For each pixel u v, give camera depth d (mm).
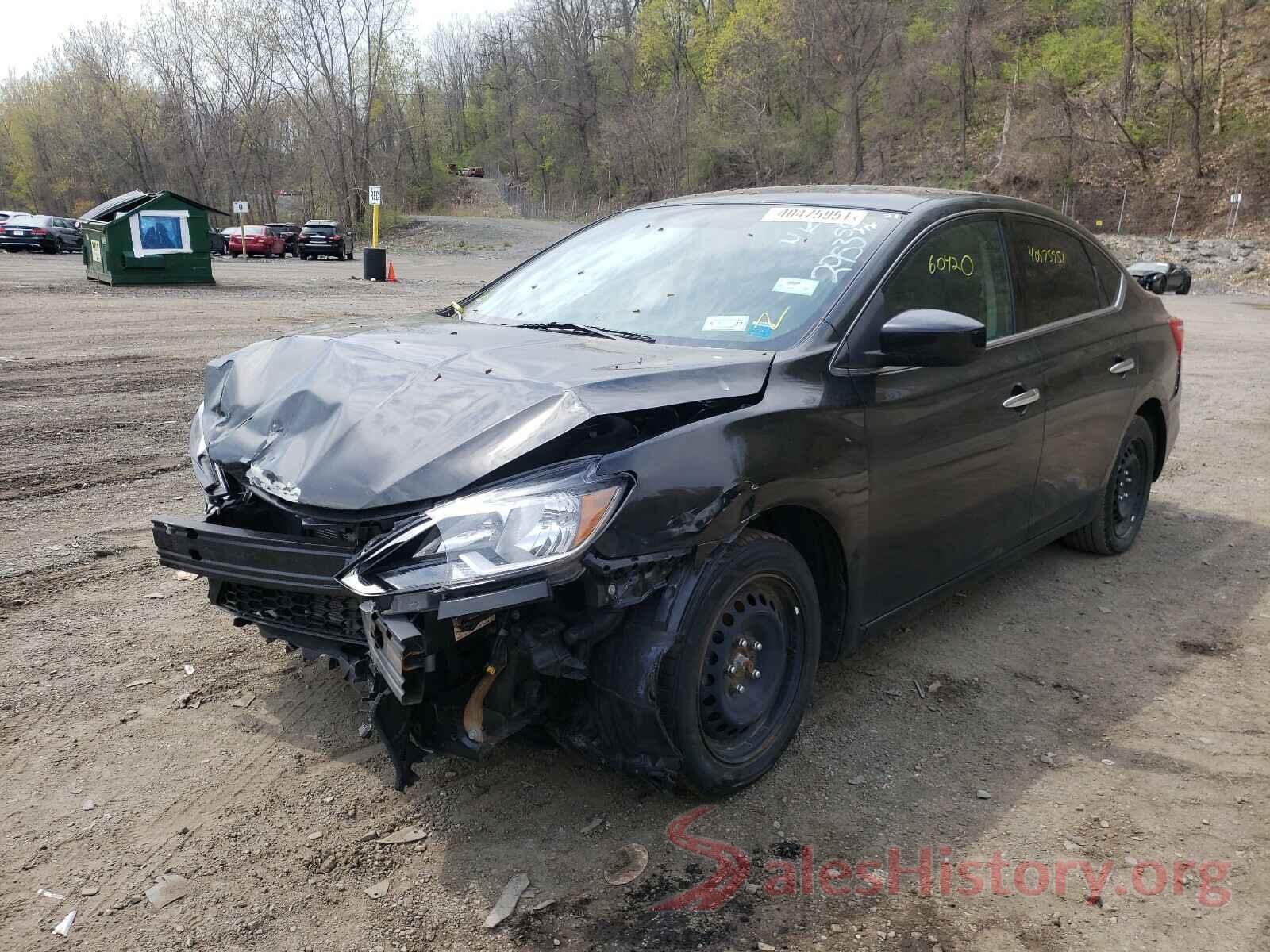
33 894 2518
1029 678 3869
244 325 14117
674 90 77125
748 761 2949
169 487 6066
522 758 3182
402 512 2473
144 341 12273
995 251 4035
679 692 2641
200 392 9227
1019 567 5090
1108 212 48500
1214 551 5410
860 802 3004
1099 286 4809
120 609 4211
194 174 71312
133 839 2744
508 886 2580
